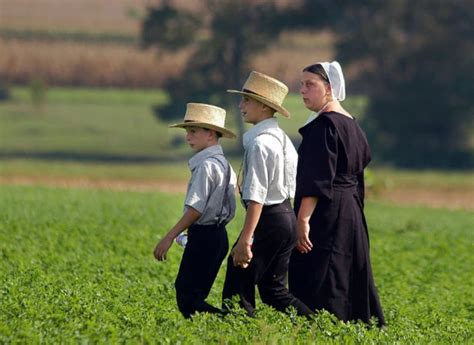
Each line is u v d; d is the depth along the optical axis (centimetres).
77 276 4909
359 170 3828
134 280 5022
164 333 3369
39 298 3888
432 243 7656
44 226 7125
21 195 10331
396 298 4956
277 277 3734
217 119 3731
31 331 3262
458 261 6750
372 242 7512
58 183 17825
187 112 3747
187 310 3725
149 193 12088
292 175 3719
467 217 11425
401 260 6644
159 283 4872
